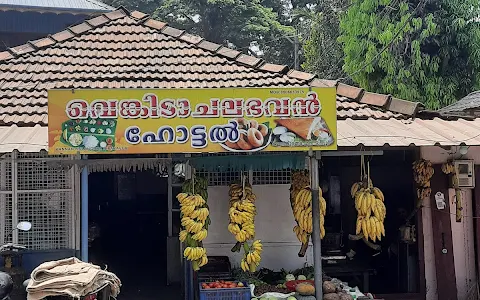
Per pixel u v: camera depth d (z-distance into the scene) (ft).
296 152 19.90
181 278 27.63
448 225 26.22
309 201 21.61
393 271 29.99
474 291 26.23
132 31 31.50
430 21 46.98
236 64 29.12
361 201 21.15
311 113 18.42
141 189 42.29
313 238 20.07
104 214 42.06
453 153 26.43
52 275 16.34
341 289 22.79
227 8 75.87
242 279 23.53
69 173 24.48
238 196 22.40
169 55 29.48
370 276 30.60
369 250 31.55
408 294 26.37
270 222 26.43
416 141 20.79
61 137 17.71
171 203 30.22
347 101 27.02
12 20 44.70
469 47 48.32
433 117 25.61
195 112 18.19
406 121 24.84
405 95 48.11
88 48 29.73
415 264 27.14
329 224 32.37
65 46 29.76
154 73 27.37
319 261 20.02
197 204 21.57
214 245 26.35
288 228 26.48
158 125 18.08
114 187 42.19
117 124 17.94
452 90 48.70
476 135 21.88
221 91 18.21
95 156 23.59
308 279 23.86
